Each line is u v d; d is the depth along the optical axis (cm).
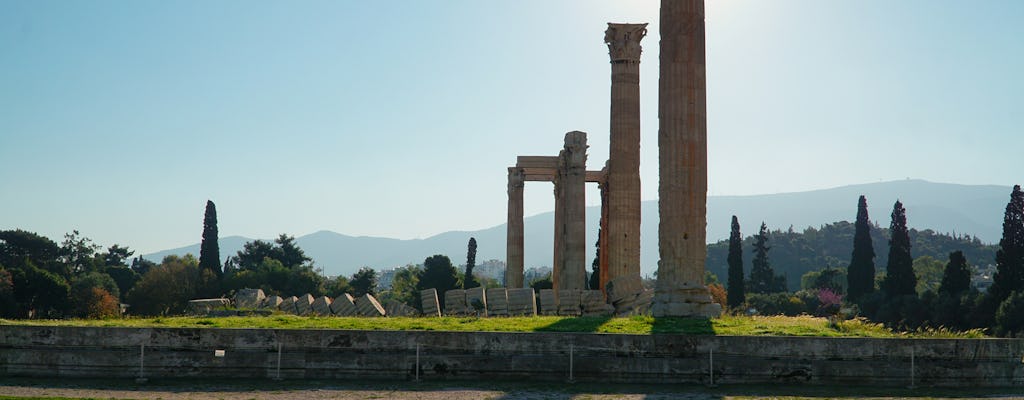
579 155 6178
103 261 14425
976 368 2573
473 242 12738
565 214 6197
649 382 2544
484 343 2591
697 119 3488
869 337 2722
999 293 7912
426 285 11719
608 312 4656
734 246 9969
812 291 14388
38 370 2570
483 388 2438
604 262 6825
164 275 10462
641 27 4906
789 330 2900
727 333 2803
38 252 13038
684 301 3406
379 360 2561
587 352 2588
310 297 5031
